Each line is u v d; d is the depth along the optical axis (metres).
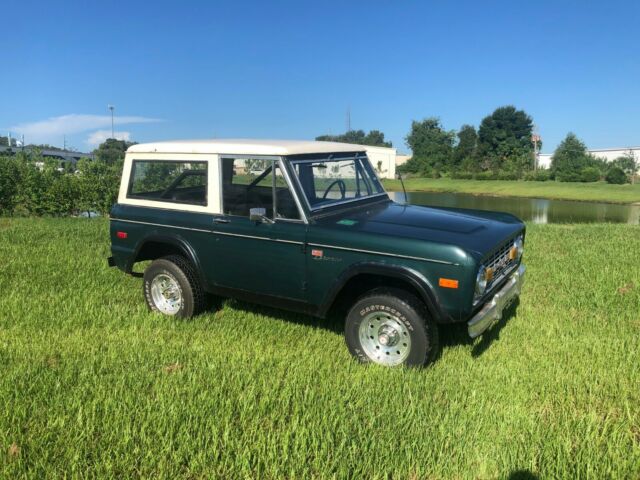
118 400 3.86
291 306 4.92
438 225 4.70
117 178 17.39
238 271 5.12
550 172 60.09
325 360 4.61
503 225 4.97
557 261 8.09
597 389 4.04
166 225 5.51
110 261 6.08
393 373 4.27
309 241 4.61
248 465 3.12
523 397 3.93
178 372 4.30
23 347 4.85
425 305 4.38
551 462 3.17
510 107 72.88
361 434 3.41
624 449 3.28
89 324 5.52
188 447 3.29
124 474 3.12
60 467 3.15
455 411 3.73
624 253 8.66
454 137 84.44
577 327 5.39
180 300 5.62
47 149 52.16
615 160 58.94
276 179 4.79
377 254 4.32
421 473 3.10
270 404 3.78
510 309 5.94
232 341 5.07
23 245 9.17
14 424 3.56
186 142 5.49
